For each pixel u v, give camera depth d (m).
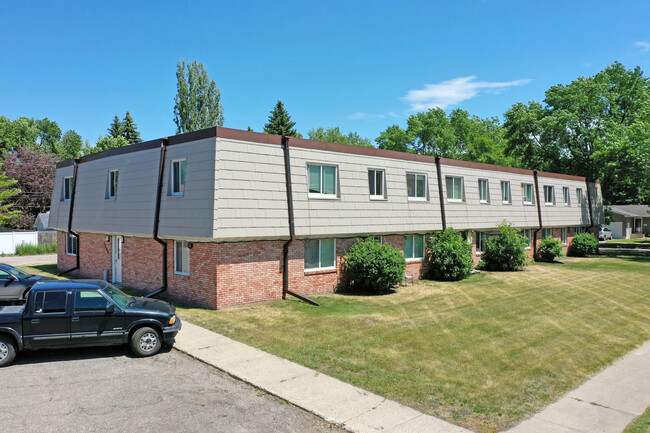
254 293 15.24
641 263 29.19
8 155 52.66
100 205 19.52
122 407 7.57
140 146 17.25
